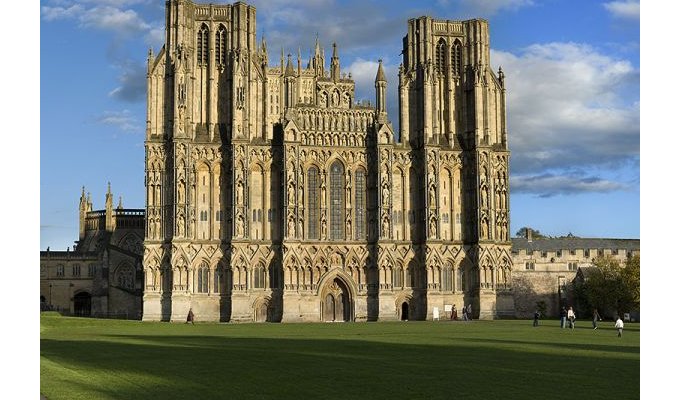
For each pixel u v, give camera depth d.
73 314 173.12
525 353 57.84
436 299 147.75
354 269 147.62
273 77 171.12
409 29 155.62
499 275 148.75
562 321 103.31
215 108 147.00
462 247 150.25
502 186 151.00
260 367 47.72
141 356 55.53
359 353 58.06
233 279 141.62
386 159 148.50
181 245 139.62
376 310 147.12
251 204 145.38
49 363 49.09
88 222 197.38
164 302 140.12
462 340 74.12
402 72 154.25
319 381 41.06
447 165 152.00
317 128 148.62
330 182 148.75
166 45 145.75
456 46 155.62
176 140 140.62
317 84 199.62
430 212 148.75
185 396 36.06
